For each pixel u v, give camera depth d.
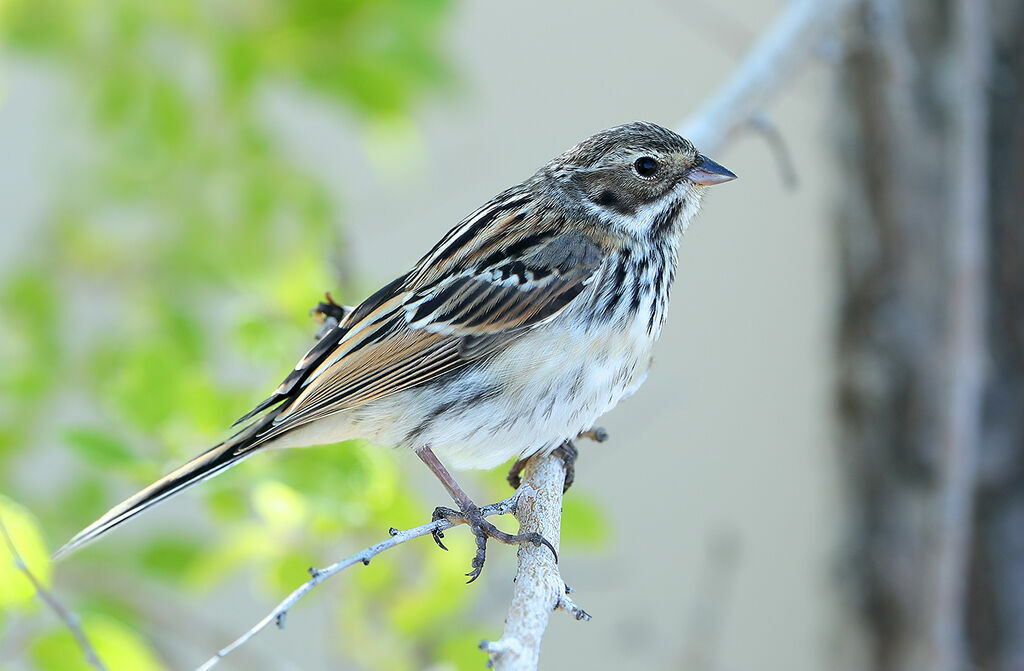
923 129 11.62
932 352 11.88
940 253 11.75
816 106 12.42
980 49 10.62
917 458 12.05
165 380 9.61
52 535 11.20
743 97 10.23
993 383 11.66
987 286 11.59
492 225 9.17
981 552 11.85
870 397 12.23
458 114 14.49
